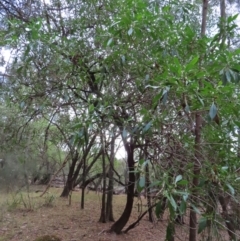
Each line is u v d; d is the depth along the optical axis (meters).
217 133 2.44
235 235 2.34
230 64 2.06
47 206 7.52
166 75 2.03
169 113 2.40
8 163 6.44
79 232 5.51
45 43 3.19
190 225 2.33
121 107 2.87
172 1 3.22
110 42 2.75
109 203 6.31
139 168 2.08
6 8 4.41
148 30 2.67
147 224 5.85
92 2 3.86
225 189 2.04
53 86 3.48
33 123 4.94
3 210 6.60
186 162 2.27
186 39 2.70
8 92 4.00
